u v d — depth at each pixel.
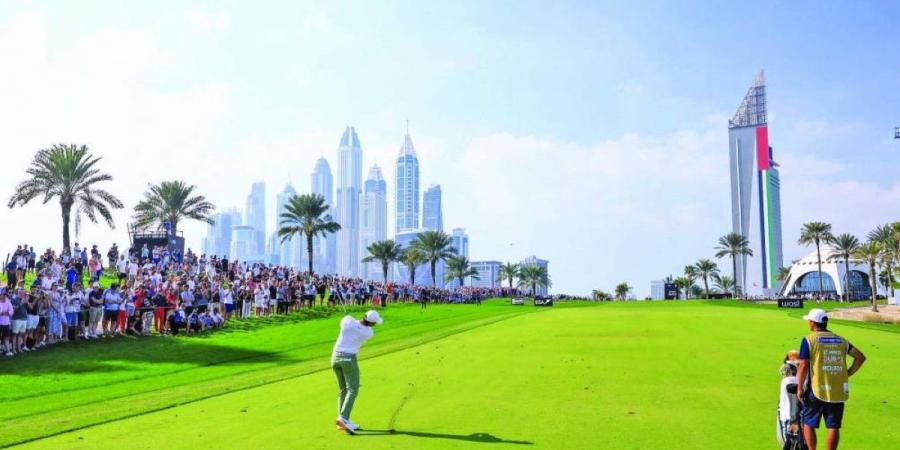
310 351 27.97
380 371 18.52
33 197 61.41
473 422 12.04
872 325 39.94
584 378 16.45
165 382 20.08
